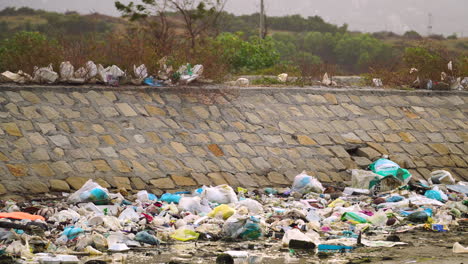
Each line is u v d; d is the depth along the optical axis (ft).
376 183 52.54
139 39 66.13
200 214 40.88
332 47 238.07
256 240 36.09
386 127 63.57
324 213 42.88
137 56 61.26
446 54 84.12
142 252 32.48
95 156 48.62
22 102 50.93
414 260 31.24
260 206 43.27
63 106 52.16
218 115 57.36
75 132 50.11
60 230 35.17
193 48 72.84
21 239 32.19
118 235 34.24
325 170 55.67
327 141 59.00
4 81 54.08
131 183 47.50
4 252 30.14
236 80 70.54
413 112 67.26
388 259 31.50
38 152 47.14
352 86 71.97
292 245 34.19
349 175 56.03
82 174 46.78
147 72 60.54
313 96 64.39
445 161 61.87
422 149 62.28
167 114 55.47
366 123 63.10
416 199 48.37
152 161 50.19
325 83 71.61
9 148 46.55
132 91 56.54
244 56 113.50
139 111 54.60
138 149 50.83
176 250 33.09
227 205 40.78
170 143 52.54
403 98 68.95
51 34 65.82
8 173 44.57
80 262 29.81
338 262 30.81
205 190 44.75
